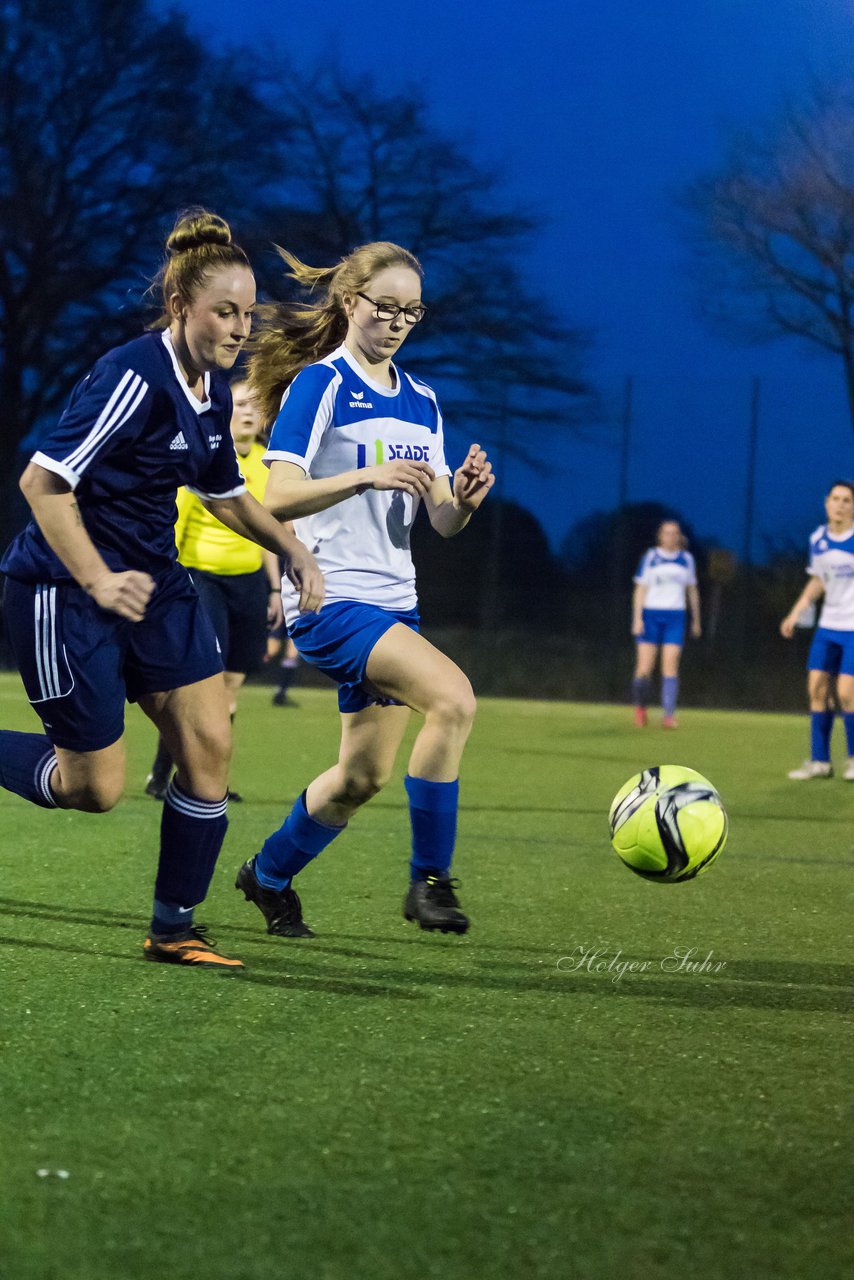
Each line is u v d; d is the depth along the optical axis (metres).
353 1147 4.22
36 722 20.73
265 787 14.29
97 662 6.09
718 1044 5.47
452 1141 4.29
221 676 6.49
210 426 6.14
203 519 12.58
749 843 11.51
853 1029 5.75
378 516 7.12
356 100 46.94
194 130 45.53
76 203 45.22
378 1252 3.50
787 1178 4.05
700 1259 3.50
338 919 7.84
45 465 5.71
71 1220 3.65
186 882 6.53
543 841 11.18
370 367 7.33
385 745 7.07
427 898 7.00
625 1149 4.26
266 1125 4.39
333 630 7.00
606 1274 3.41
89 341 45.69
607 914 8.22
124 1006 5.79
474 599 36.94
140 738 19.20
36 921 7.48
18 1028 5.43
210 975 6.38
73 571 5.73
